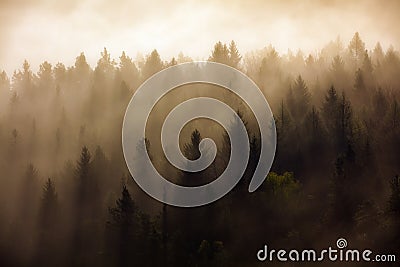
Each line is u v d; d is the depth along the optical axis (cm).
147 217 7469
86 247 8031
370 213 7106
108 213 8444
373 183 7794
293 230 7331
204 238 7319
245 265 6950
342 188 7494
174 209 7894
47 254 8119
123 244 7294
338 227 7162
